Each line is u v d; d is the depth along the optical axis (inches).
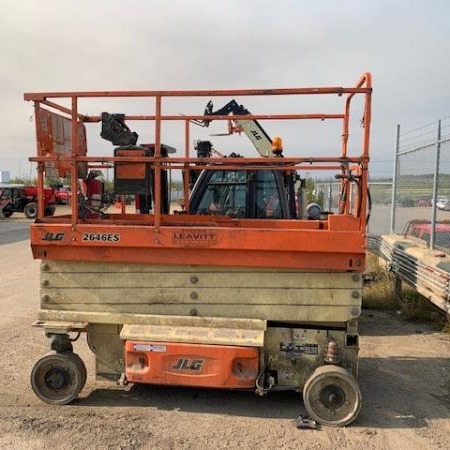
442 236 325.1
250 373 162.6
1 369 208.5
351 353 166.7
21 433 153.2
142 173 168.4
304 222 208.8
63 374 173.6
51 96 166.6
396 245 342.3
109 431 155.1
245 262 162.7
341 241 157.8
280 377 168.7
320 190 672.4
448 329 265.0
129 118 198.7
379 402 180.1
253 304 165.0
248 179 261.9
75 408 171.8
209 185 264.5
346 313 162.2
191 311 167.5
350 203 189.2
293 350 167.8
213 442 149.6
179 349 162.1
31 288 377.7
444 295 238.2
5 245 657.6
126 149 169.2
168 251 165.5
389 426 161.5
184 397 181.6
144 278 168.7
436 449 147.3
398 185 424.8
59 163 180.5
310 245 158.7
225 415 167.6
